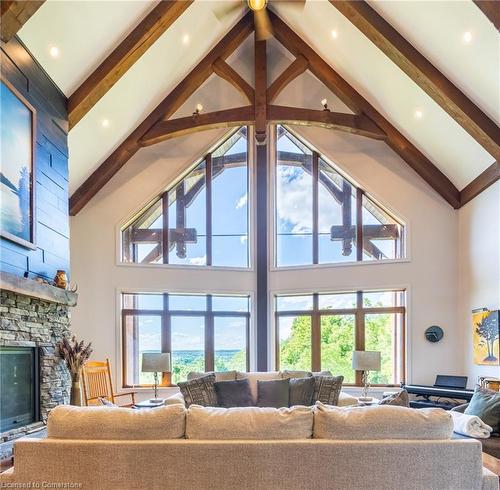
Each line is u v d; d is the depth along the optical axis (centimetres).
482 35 460
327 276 754
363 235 759
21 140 401
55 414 245
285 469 233
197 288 759
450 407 612
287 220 801
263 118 662
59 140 497
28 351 430
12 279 360
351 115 680
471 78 510
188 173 799
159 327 748
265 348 766
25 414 421
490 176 600
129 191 747
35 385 437
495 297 594
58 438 240
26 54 421
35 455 233
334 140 774
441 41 500
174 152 776
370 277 731
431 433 238
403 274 714
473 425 346
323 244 779
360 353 553
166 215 781
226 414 247
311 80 770
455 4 455
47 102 467
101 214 729
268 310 775
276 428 241
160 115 691
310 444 234
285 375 536
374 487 231
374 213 760
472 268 658
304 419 245
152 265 744
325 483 232
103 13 466
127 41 521
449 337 688
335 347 751
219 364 766
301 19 643
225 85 779
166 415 243
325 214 785
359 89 677
